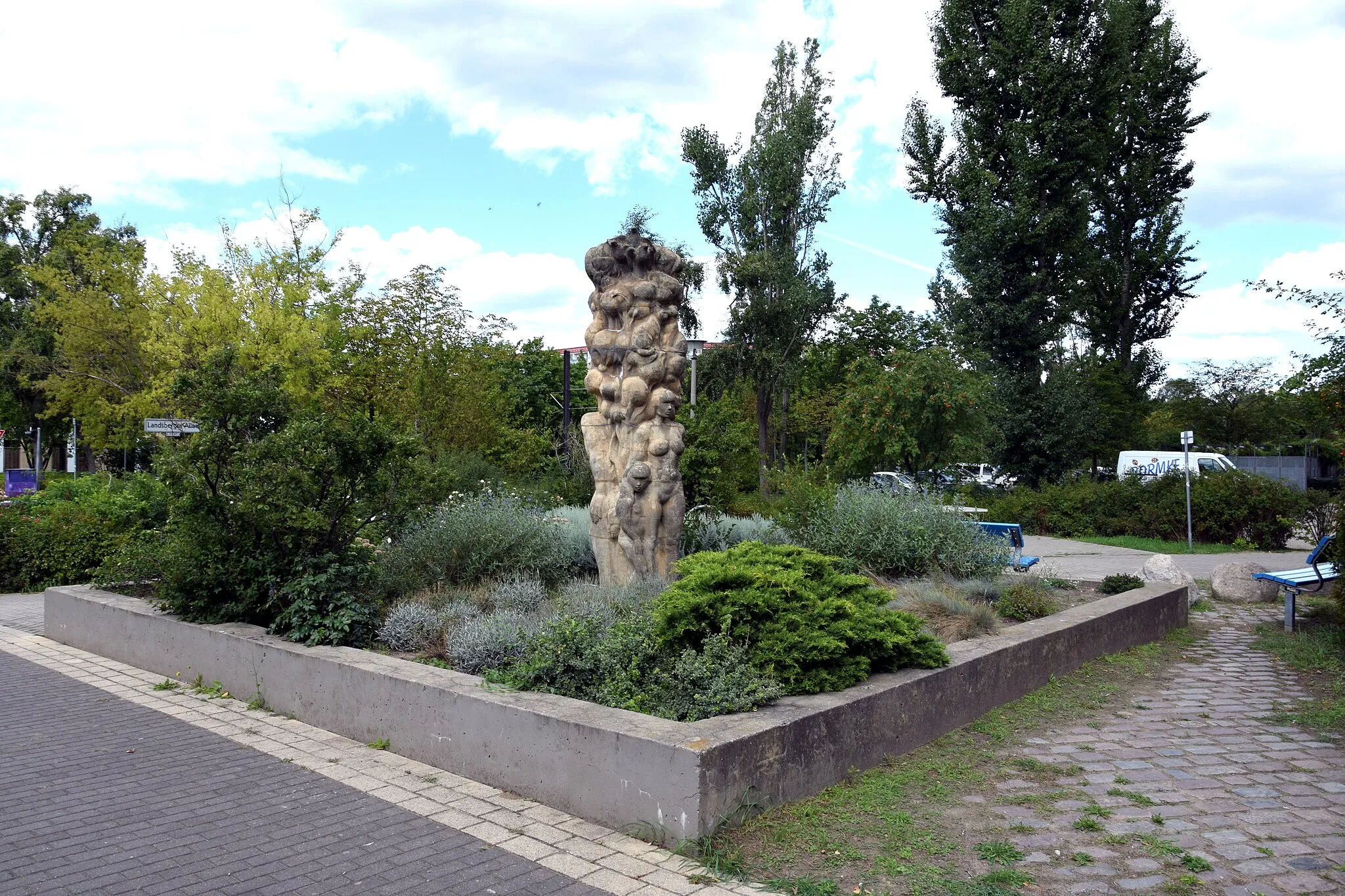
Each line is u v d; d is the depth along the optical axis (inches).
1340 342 401.4
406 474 311.6
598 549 347.3
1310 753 227.5
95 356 1245.7
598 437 349.4
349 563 301.9
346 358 976.9
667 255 355.6
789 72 1385.3
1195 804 192.2
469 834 181.0
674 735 179.2
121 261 1245.1
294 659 266.2
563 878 161.3
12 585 530.0
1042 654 291.9
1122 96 1483.8
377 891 156.9
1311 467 1409.9
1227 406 1549.0
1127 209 1551.4
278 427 314.2
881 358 1059.9
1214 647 365.1
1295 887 154.5
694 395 1023.0
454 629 286.5
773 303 1368.1
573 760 190.4
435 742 222.5
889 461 861.8
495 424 910.4
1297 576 393.1
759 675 211.5
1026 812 187.9
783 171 1337.4
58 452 2030.0
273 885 159.9
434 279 1002.7
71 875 165.0
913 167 1385.3
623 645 227.9
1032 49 1221.1
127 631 339.6
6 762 227.6
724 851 167.5
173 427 354.6
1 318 1622.8
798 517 448.5
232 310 924.6
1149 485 927.0
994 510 994.1
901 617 245.0
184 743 243.3
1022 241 1234.0
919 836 175.6
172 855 173.2
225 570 302.8
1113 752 227.5
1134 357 1615.4
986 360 1258.0
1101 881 157.1
